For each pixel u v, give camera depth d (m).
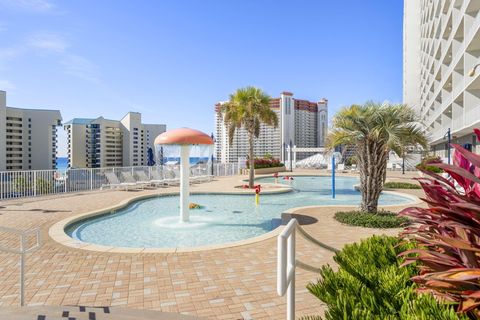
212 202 13.84
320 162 37.66
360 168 9.03
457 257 1.88
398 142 7.94
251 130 17.80
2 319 2.98
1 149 45.72
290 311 2.16
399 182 18.95
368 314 1.73
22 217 9.13
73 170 15.22
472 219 1.71
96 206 11.09
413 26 59.81
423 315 1.59
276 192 16.12
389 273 2.34
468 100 22.62
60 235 7.03
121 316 3.11
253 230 8.84
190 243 7.61
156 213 11.27
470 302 1.60
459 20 24.02
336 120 9.08
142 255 5.69
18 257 5.55
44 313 3.19
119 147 61.06
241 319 3.41
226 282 4.45
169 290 4.18
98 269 4.97
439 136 35.03
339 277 2.41
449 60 32.31
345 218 8.29
